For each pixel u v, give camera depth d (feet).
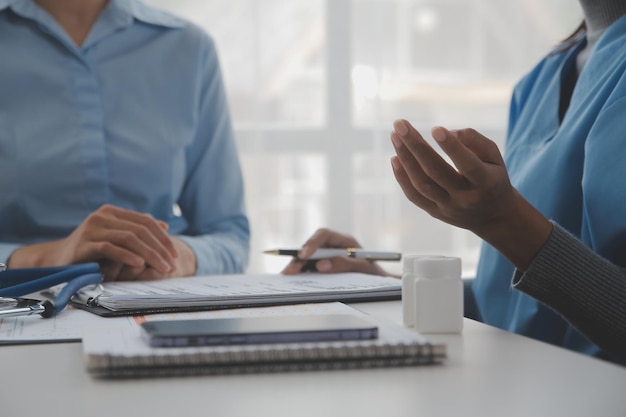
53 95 4.71
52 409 1.38
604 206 2.73
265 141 7.95
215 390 1.48
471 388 1.50
